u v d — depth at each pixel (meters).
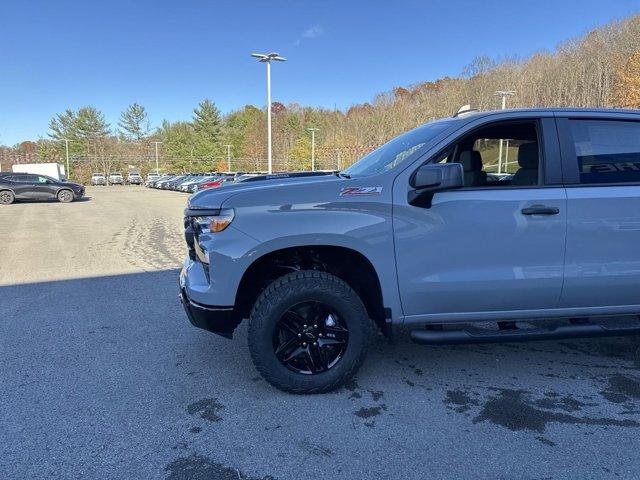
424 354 4.01
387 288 3.20
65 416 3.04
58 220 16.06
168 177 55.00
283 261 3.42
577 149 3.33
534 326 3.50
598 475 2.43
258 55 30.83
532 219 3.21
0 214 18.33
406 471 2.47
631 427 2.88
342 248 3.20
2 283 6.79
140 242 10.91
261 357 3.21
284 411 3.09
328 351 3.32
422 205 3.16
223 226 3.12
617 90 54.62
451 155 3.69
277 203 3.12
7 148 95.81
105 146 93.69
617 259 3.31
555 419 2.98
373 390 3.37
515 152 3.64
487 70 77.12
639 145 3.41
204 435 2.82
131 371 3.72
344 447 2.69
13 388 3.44
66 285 6.63
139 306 5.53
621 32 62.25
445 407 3.13
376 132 82.31
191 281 3.33
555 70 67.56
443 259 3.20
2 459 2.60
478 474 2.45
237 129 103.81
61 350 4.16
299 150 88.50
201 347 4.21
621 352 4.05
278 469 2.50
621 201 3.27
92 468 2.52
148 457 2.61
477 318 3.32
